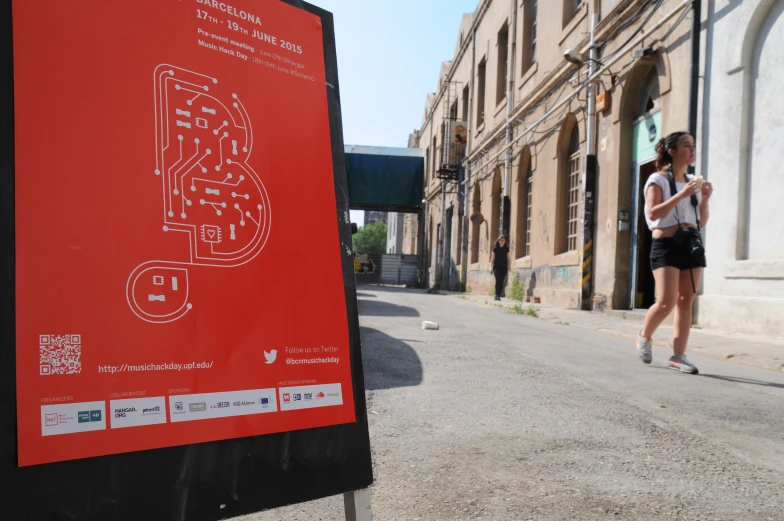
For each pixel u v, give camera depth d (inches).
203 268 52.4
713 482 85.9
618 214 374.6
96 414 44.5
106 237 47.5
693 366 169.5
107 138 48.9
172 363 48.9
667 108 319.6
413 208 1267.2
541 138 528.4
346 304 61.9
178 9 55.4
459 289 875.4
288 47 63.7
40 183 45.1
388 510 73.9
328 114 65.7
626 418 117.9
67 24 48.3
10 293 42.6
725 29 270.5
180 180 52.4
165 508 45.9
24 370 42.3
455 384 143.6
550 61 511.2
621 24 373.1
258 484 51.0
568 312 386.0
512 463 91.3
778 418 122.1
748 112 259.6
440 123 1064.8
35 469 41.4
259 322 54.8
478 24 822.5
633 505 77.2
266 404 53.2
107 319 46.5
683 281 172.4
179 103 53.6
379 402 124.4
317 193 62.3
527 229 599.8
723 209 269.3
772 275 239.3
